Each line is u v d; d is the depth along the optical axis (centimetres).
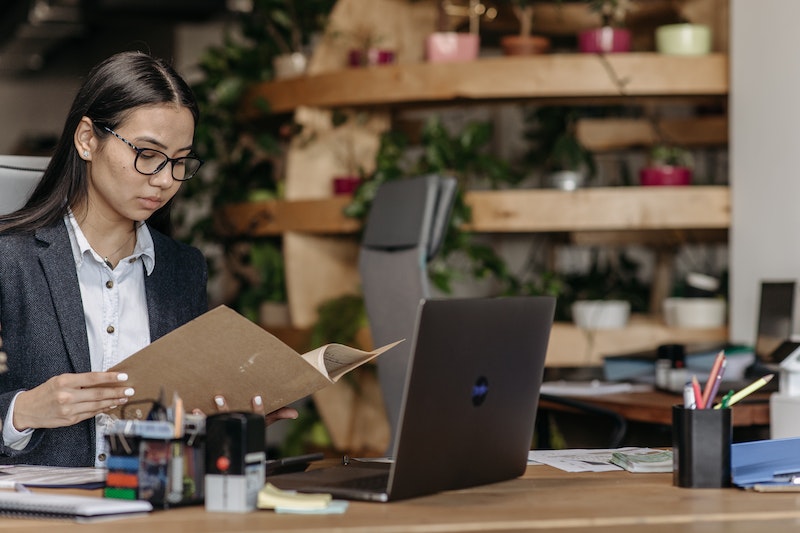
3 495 152
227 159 512
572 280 480
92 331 221
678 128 457
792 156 350
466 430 167
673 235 447
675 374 318
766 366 297
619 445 289
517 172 489
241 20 511
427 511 151
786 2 352
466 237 416
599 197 395
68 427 210
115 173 205
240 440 150
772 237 360
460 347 161
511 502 159
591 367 400
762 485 168
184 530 137
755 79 367
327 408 449
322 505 150
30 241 216
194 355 172
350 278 463
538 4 448
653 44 453
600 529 143
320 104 434
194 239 525
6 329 212
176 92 206
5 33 864
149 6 742
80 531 137
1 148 1003
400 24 454
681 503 158
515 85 396
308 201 438
